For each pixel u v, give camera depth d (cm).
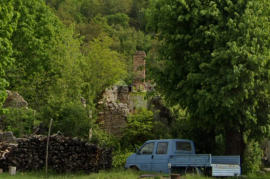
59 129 2753
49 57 3341
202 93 1989
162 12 2192
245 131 2200
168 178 1698
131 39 7806
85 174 2047
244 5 2084
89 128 2841
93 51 3934
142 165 2034
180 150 1969
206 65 2025
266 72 1986
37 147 2106
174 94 2230
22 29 3061
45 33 3316
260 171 2516
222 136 2678
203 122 2195
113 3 9931
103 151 2194
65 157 2111
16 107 2980
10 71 3266
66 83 3241
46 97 3375
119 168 2236
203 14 2086
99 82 3681
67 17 8400
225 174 1825
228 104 1920
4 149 2188
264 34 2005
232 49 1922
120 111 3175
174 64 2233
